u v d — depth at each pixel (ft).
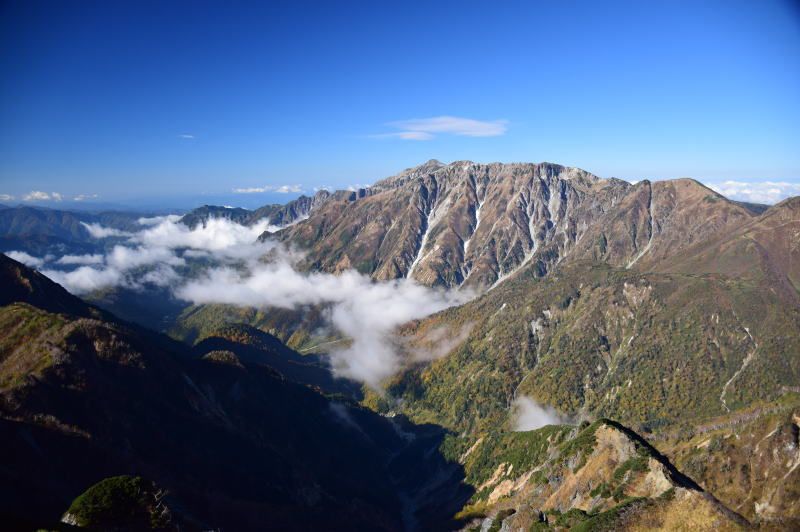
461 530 453.58
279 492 484.33
